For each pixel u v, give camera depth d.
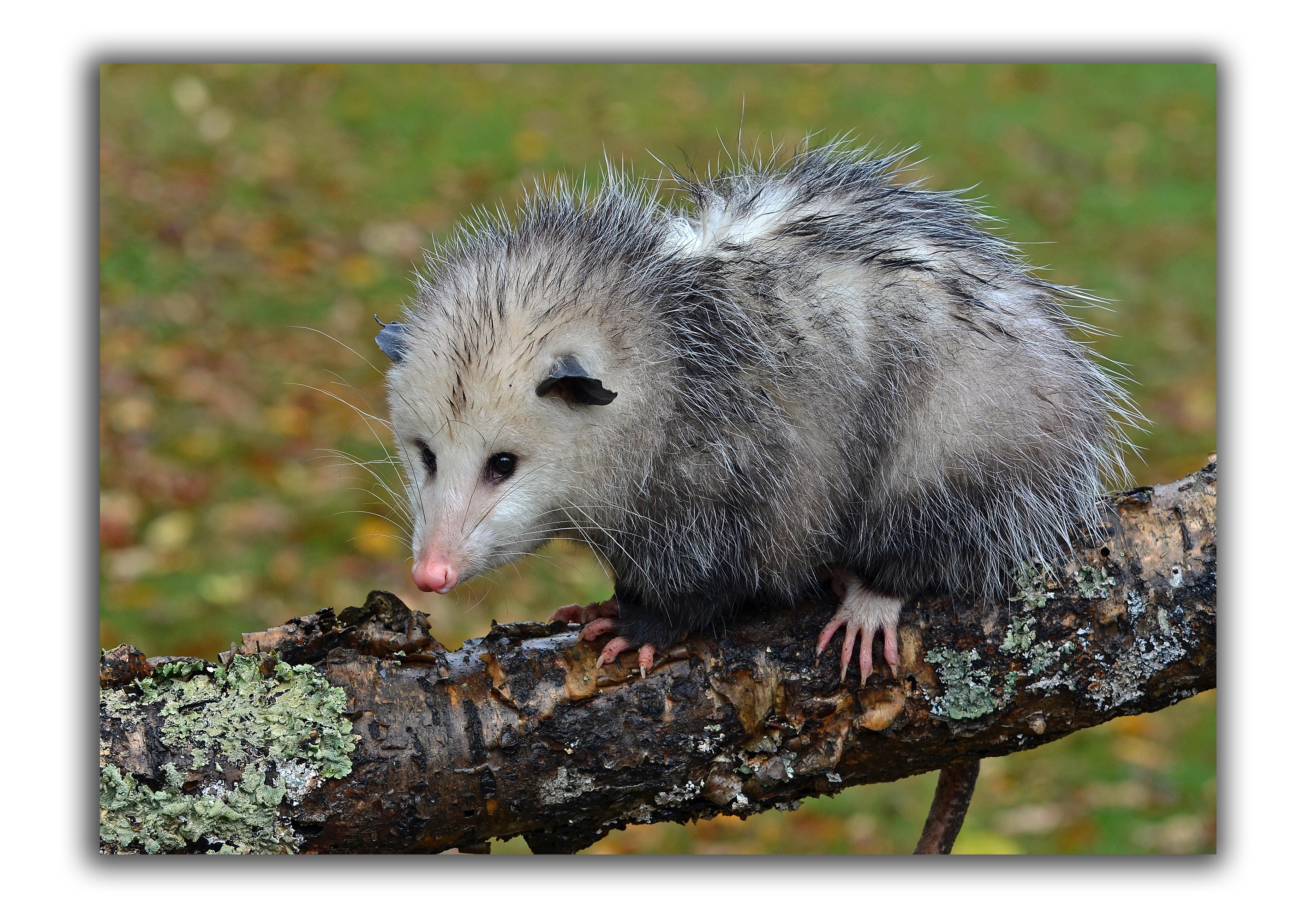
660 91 10.06
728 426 2.33
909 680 2.22
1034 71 10.64
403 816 2.03
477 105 9.68
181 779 1.94
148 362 6.56
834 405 2.38
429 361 2.40
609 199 2.65
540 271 2.44
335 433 6.30
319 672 2.04
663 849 4.70
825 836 4.79
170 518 5.61
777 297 2.38
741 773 2.18
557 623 2.29
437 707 2.06
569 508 2.43
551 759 2.10
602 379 2.35
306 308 7.21
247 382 6.57
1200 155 9.40
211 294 7.21
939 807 2.77
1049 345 2.58
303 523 5.70
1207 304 7.64
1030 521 2.36
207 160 8.52
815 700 2.20
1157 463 6.36
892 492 2.41
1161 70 10.77
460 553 2.35
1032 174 8.96
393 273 7.62
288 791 1.97
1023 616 2.25
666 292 2.41
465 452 2.38
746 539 2.33
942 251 2.56
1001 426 2.46
